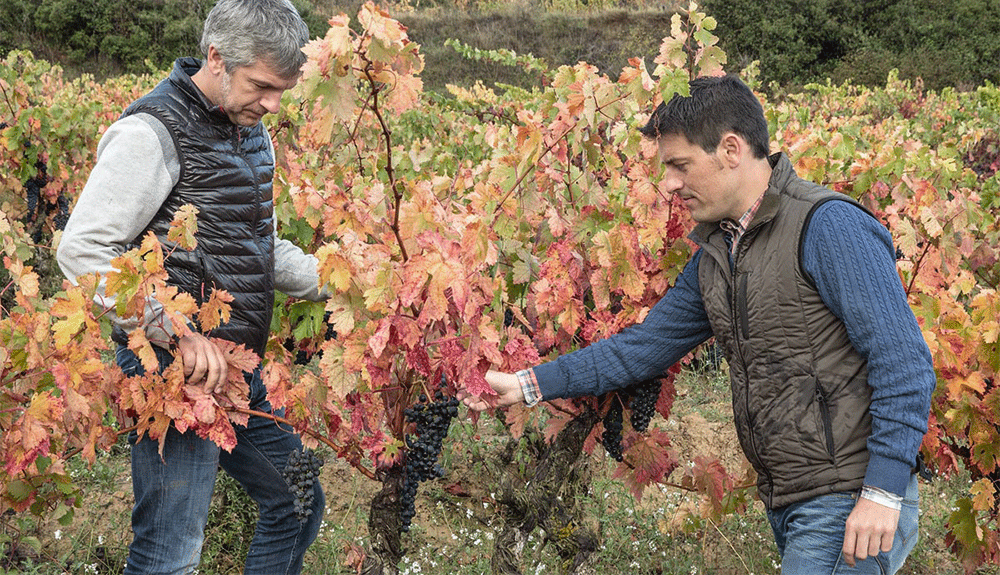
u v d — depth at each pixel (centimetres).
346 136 362
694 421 509
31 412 242
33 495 274
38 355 251
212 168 238
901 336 202
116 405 255
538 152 273
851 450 214
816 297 214
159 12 2936
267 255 260
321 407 249
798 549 223
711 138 216
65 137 757
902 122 953
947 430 332
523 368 263
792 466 222
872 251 206
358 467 262
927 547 400
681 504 371
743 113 217
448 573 362
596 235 272
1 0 2833
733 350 231
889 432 202
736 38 3062
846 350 214
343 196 276
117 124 231
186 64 245
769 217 217
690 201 228
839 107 1391
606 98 285
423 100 959
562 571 292
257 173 253
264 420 274
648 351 257
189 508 253
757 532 398
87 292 224
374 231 269
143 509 252
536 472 279
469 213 268
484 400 247
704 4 3112
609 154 318
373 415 251
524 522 273
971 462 338
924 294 329
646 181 285
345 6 3020
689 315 256
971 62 2923
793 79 2952
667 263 284
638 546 378
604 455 438
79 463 418
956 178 516
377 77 207
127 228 229
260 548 285
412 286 217
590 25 3067
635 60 281
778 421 222
